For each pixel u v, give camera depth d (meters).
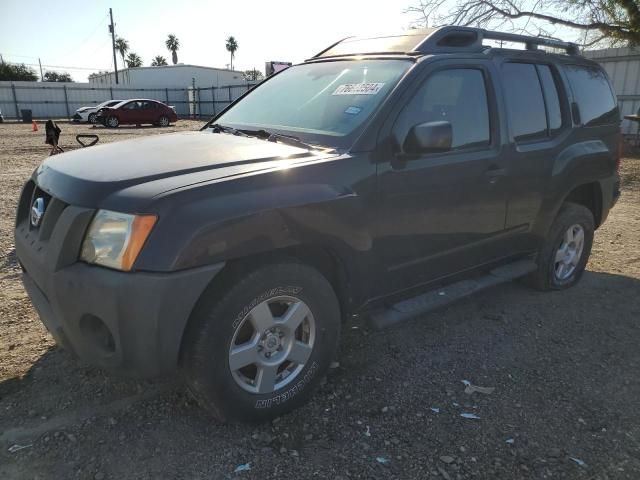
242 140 3.28
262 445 2.67
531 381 3.33
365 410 2.98
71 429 2.73
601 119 4.92
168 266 2.31
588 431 2.85
